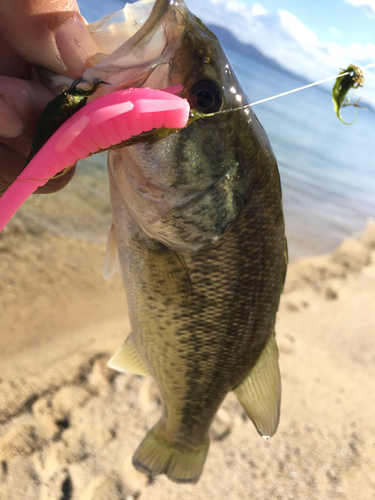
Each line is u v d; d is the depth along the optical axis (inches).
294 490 12.4
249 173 6.5
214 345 8.2
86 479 11.4
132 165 6.1
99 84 4.3
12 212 3.5
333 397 16.2
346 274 29.1
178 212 6.3
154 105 3.6
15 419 12.3
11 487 10.7
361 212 50.8
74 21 4.6
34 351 15.1
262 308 8.2
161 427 11.1
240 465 12.8
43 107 4.6
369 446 14.3
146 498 11.4
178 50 5.3
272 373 9.2
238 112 6.1
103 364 15.1
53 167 3.5
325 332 20.6
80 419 12.9
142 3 5.2
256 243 7.2
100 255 23.8
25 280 19.2
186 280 7.3
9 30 4.4
